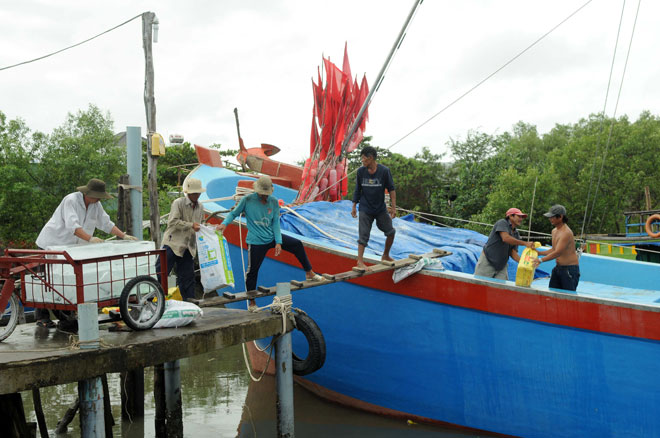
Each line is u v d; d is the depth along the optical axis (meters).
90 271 4.97
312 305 8.02
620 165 41.50
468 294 6.87
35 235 27.86
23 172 27.50
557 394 6.48
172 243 6.66
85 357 4.29
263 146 13.17
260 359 9.95
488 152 42.34
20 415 5.87
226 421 7.89
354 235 9.00
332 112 10.70
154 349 4.70
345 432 7.29
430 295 7.12
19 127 28.50
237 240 8.62
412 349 7.35
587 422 6.35
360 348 7.75
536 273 9.62
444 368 7.15
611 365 6.18
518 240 7.10
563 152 44.75
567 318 6.33
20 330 5.36
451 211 38.81
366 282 7.52
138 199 8.95
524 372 6.64
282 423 6.06
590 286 9.03
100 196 5.80
